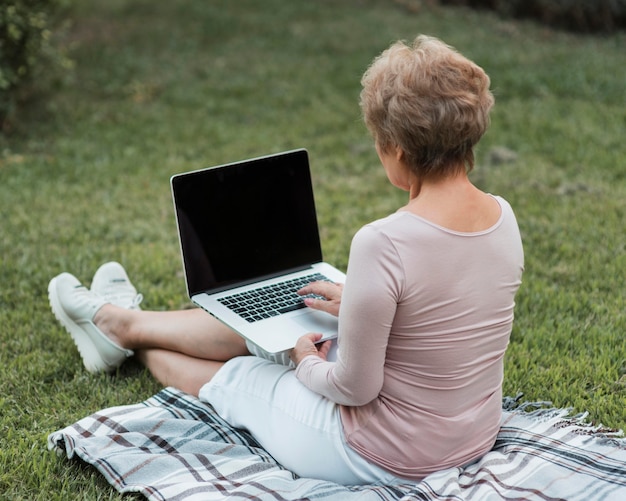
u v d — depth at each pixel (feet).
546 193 18.53
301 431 8.49
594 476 8.36
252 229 10.23
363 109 7.87
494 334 7.97
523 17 37.06
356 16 36.73
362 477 8.25
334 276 10.42
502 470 8.37
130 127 23.80
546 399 10.64
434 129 7.33
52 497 8.65
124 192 19.10
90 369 11.35
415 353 7.73
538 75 27.48
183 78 28.60
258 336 9.10
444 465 8.18
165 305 13.62
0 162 20.72
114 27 34.60
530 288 13.94
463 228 7.57
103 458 8.82
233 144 22.67
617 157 20.53
